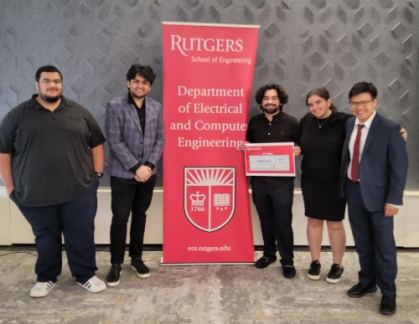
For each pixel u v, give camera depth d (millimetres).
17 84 3361
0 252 3369
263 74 3371
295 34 3332
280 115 2961
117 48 3324
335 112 2748
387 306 2449
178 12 3279
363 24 3326
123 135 2744
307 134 2785
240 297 2660
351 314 2461
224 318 2402
